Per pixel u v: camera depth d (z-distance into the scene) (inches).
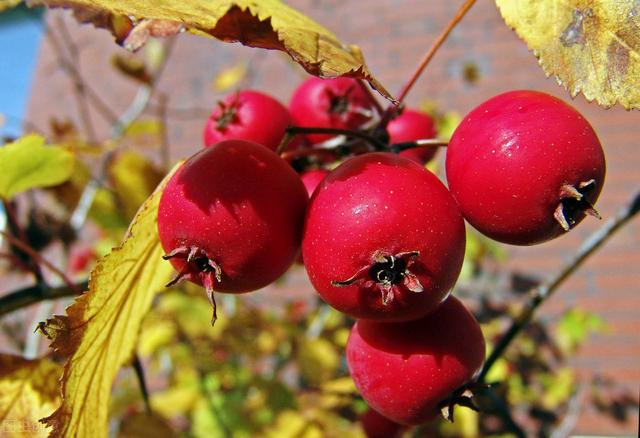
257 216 3.4
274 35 3.1
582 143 3.4
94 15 3.7
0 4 3.5
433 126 5.1
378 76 19.5
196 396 9.7
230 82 12.3
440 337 3.8
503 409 5.5
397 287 3.3
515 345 12.0
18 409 4.4
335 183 3.4
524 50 18.7
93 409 3.9
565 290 16.0
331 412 9.0
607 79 3.3
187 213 3.4
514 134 3.4
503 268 15.7
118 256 3.7
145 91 10.1
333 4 21.2
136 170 8.1
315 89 4.8
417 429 6.6
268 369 12.1
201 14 3.2
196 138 19.6
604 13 3.3
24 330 10.6
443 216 3.3
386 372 3.9
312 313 11.4
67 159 5.1
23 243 4.9
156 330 9.8
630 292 15.8
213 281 3.5
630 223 16.5
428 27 19.9
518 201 3.4
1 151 4.6
